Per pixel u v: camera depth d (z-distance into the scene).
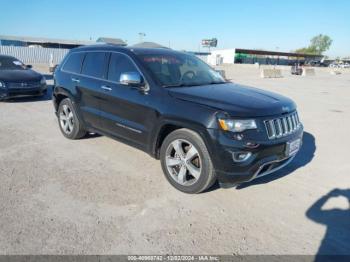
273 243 2.90
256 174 3.43
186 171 3.79
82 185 3.91
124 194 3.71
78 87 5.29
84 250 2.69
